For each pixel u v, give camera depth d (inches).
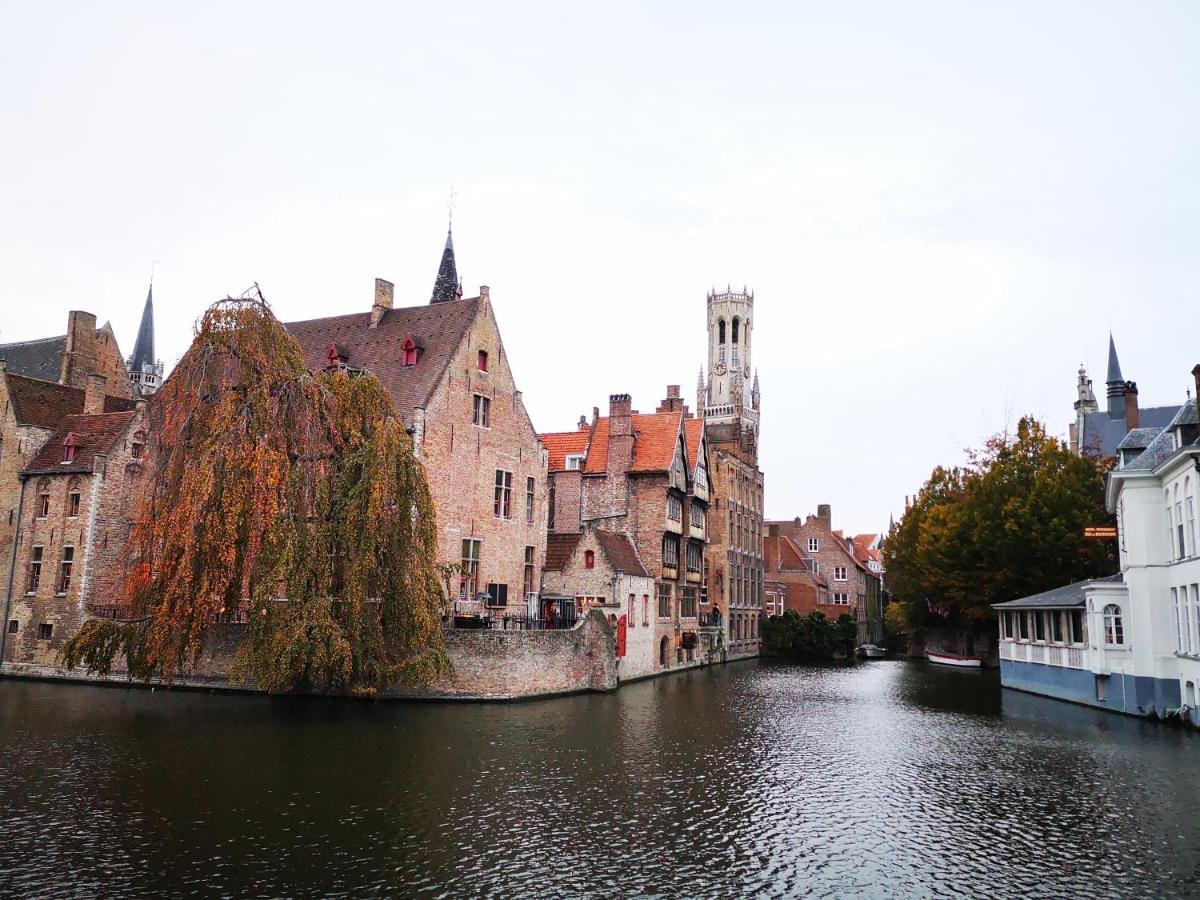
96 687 1295.5
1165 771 792.3
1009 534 1865.2
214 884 477.1
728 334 5565.9
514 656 1200.2
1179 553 1079.0
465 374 1440.7
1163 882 502.0
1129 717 1152.2
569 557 1574.8
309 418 1037.8
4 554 1466.5
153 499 1050.7
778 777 759.7
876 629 3683.6
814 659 2477.9
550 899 470.3
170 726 938.7
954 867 526.9
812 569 3270.2
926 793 707.4
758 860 536.4
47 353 1959.9
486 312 1509.6
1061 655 1379.2
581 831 586.6
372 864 512.7
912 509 2507.4
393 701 1161.4
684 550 1899.6
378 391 1112.8
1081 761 838.5
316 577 1029.2
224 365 1047.6
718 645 2154.3
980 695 1456.7
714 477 2299.5
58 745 825.5
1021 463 1975.9
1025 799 687.1
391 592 1052.5
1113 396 2400.3
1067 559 1830.7
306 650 980.6
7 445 1497.3
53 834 554.6
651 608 1701.5
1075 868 524.7
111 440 1444.4
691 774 762.8
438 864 516.1
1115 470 1178.0
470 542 1423.5
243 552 992.2
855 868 523.8
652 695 1358.3
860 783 741.3
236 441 996.6
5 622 1441.9
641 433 1854.1
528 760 797.2
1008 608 1598.2
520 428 1573.6
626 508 1776.6
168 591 958.4
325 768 743.7
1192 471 1010.1
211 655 1245.7
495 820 605.0
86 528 1398.9
